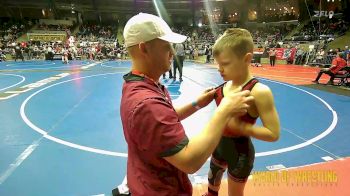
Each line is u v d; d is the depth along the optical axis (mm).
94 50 31234
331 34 30609
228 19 46500
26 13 43469
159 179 1393
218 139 1283
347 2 34375
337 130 5996
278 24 42781
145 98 1280
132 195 1469
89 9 45375
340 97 9523
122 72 18250
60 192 3629
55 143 5328
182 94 9922
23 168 4289
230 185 2266
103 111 7793
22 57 27766
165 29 1433
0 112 7676
